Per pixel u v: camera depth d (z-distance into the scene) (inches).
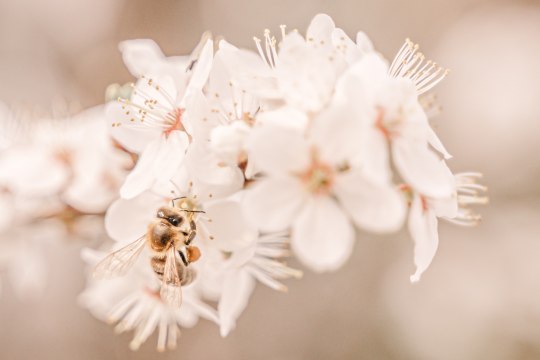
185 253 8.4
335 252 7.4
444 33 17.0
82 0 16.7
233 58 8.0
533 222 14.8
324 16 8.1
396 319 13.7
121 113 8.7
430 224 7.9
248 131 7.8
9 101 16.2
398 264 14.1
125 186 8.3
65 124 10.4
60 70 16.6
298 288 14.1
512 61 16.5
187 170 8.2
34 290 14.5
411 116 7.7
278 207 7.5
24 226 10.4
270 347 14.0
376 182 7.3
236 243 8.2
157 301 9.6
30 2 16.7
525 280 14.0
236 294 8.8
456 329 13.5
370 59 7.7
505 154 15.7
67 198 10.2
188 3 16.5
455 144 16.0
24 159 10.2
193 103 8.1
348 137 7.5
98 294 9.8
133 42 9.6
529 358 13.4
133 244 8.6
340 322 13.9
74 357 14.6
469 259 14.3
